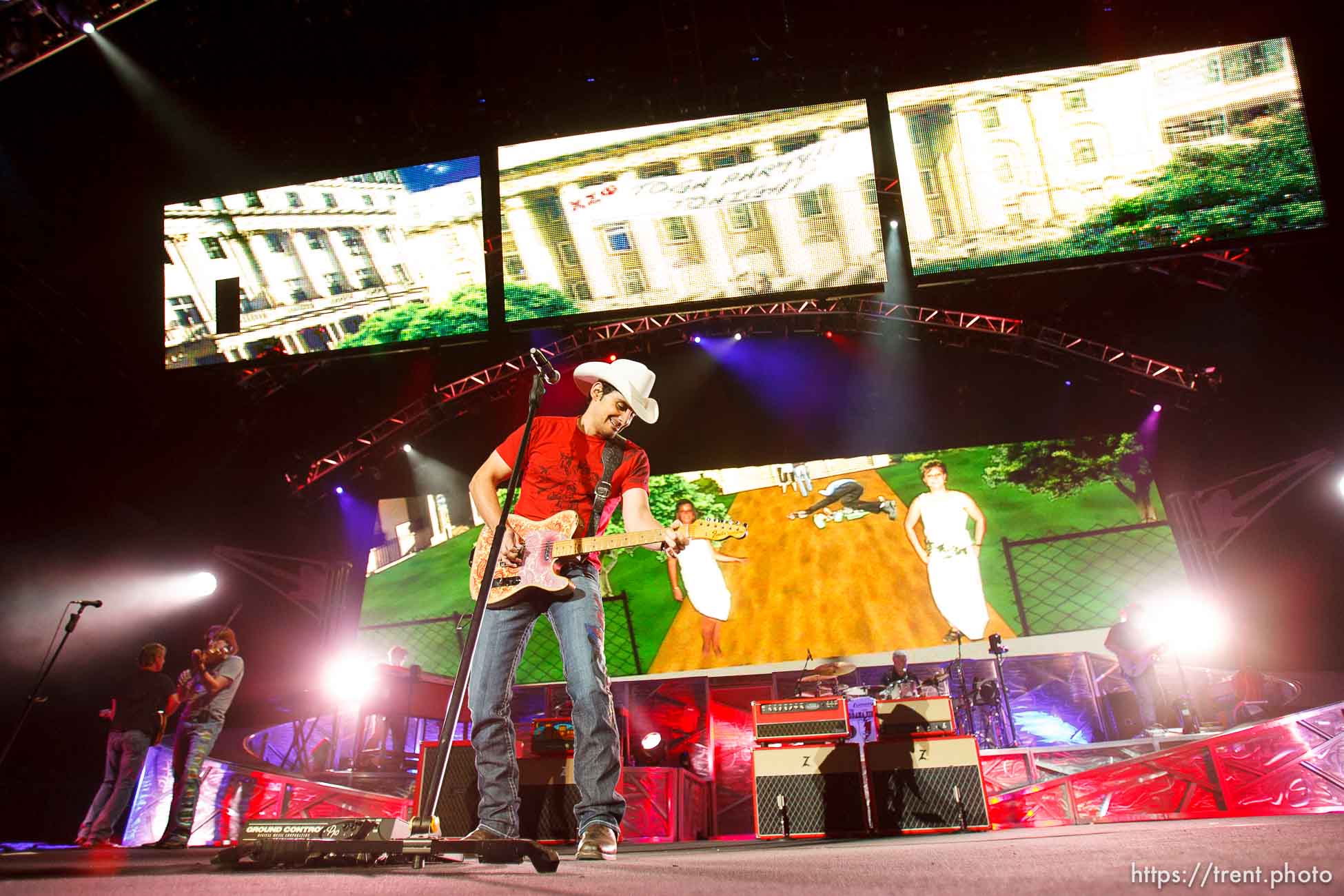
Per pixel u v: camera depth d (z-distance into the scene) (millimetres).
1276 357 9219
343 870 2131
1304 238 8211
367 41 9102
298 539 10547
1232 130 8492
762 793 5305
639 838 7059
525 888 1473
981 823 5000
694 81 9258
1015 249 8578
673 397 10625
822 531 10078
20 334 9367
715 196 9062
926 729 5246
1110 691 9008
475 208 9328
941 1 8820
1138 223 8461
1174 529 9406
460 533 10625
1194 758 6180
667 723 9641
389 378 10586
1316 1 8586
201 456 10344
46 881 1743
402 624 10336
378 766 8289
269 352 9344
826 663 8375
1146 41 8852
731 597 9992
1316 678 8703
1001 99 8891
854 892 1252
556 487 2809
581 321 9023
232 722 9680
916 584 9773
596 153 9297
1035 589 9531
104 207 9875
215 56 9070
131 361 9828
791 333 10305
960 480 9992
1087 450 9820
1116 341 9516
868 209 8797
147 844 7512
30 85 8938
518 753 5004
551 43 9234
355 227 9531
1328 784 5965
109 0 6957
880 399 10344
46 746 9211
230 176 9977
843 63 9117
